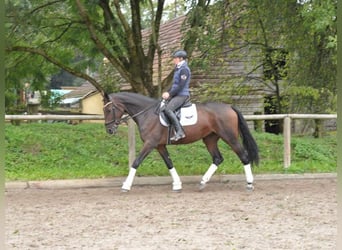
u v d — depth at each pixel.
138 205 8.95
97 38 13.38
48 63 15.73
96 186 10.65
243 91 15.46
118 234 7.10
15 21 13.25
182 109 9.84
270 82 15.73
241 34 15.08
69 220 7.91
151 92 14.12
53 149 12.02
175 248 6.41
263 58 15.40
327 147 13.28
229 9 14.57
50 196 9.78
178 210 8.56
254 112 16.25
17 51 14.22
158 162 11.98
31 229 7.37
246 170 10.20
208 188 10.62
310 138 14.06
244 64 15.77
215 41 13.58
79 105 28.83
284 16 14.36
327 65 14.49
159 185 10.92
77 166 11.48
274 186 10.76
